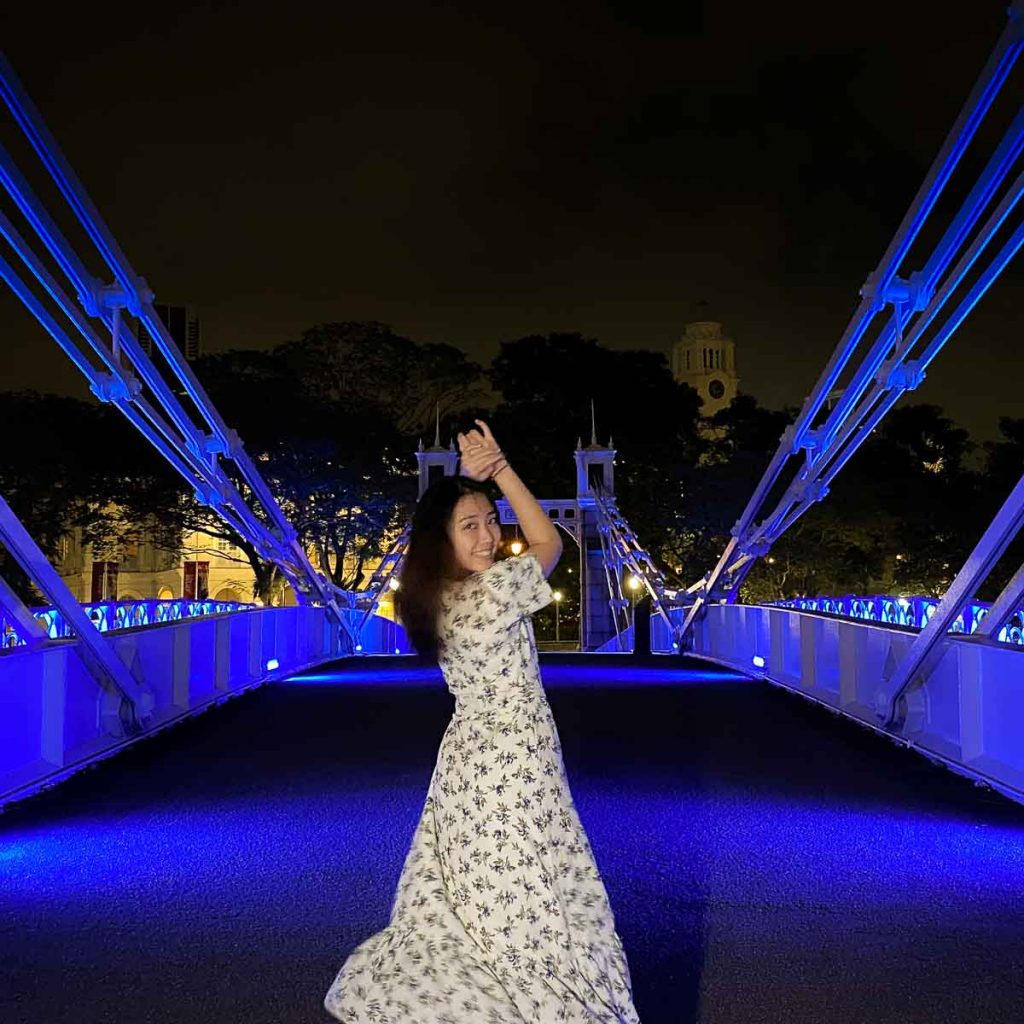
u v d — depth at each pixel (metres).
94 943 4.30
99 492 37.53
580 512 34.69
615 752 8.87
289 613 17.78
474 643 2.82
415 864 2.86
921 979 3.85
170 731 10.26
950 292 9.05
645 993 3.74
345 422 40.47
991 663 7.45
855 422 12.75
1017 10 6.77
